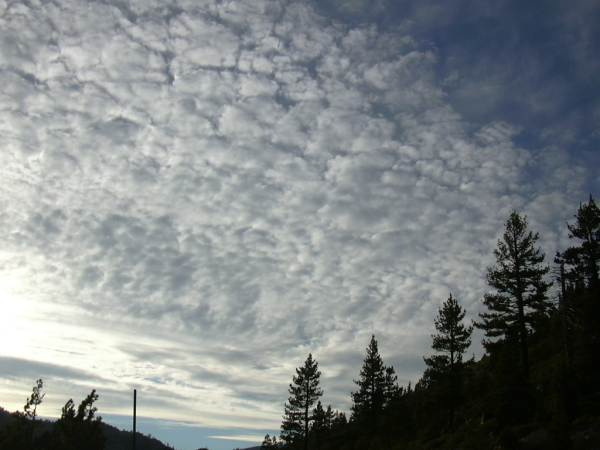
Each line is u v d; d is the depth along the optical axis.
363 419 60.22
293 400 64.44
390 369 61.50
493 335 39.34
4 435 64.19
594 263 35.84
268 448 71.75
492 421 33.91
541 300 38.34
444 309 47.09
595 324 32.94
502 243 40.66
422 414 53.81
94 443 70.06
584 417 27.80
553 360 39.62
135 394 54.78
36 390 67.00
